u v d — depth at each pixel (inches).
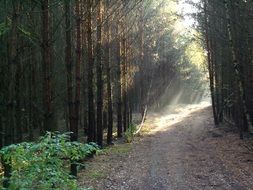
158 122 1774.1
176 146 1018.7
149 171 700.7
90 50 843.4
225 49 1169.4
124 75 1299.2
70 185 225.6
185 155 863.1
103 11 924.0
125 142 1131.9
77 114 651.5
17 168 213.6
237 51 978.7
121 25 1179.9
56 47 1001.5
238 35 963.3
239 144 934.4
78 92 662.5
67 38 653.3
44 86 560.1
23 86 1031.6
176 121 1784.0
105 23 945.5
